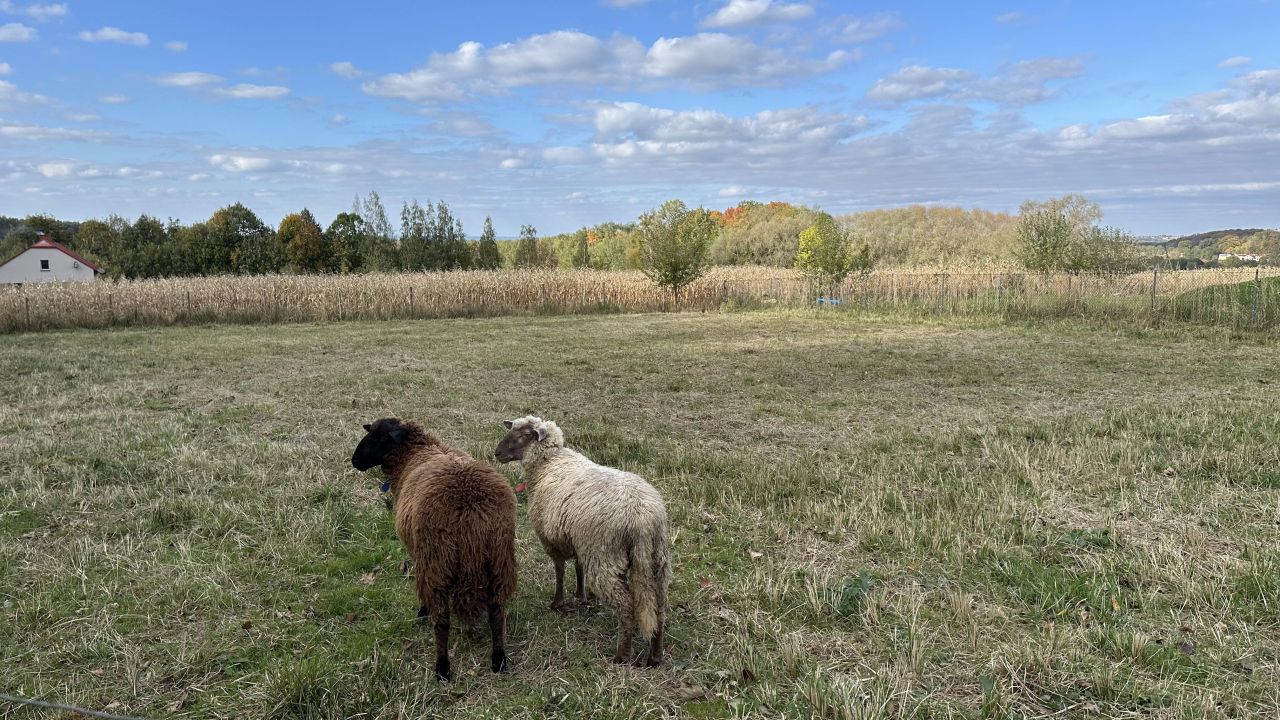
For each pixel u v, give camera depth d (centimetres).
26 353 1667
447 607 397
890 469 773
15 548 558
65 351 1711
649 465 791
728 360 1551
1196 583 486
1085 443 852
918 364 1480
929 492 695
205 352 1698
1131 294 2297
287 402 1125
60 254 5553
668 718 368
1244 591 478
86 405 1097
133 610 472
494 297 2841
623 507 415
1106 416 988
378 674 399
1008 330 2045
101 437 884
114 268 5478
